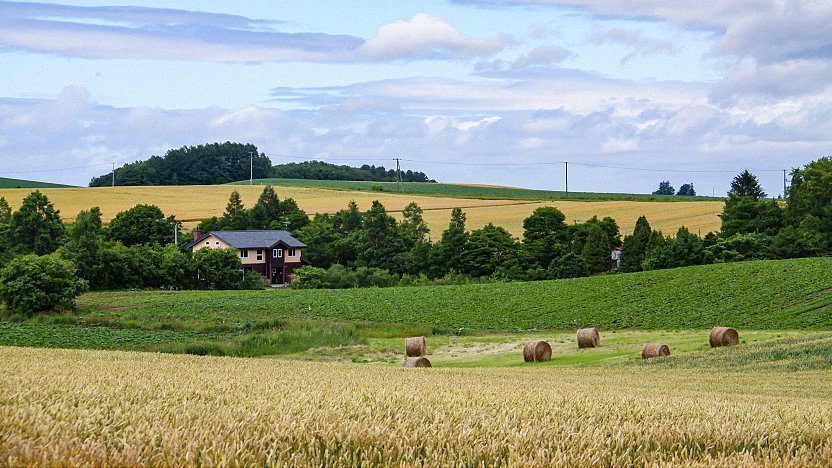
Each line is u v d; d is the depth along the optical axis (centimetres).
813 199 14012
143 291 11106
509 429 1165
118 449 942
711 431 1270
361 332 7188
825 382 3250
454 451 1031
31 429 955
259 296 9925
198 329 7194
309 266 13775
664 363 4419
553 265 13375
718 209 18575
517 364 5103
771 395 2712
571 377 3484
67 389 1416
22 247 14025
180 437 983
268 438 1007
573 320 7625
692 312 7438
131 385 1614
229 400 1400
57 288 8400
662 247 13488
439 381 2378
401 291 9862
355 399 1470
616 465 1038
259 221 18238
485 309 8381
